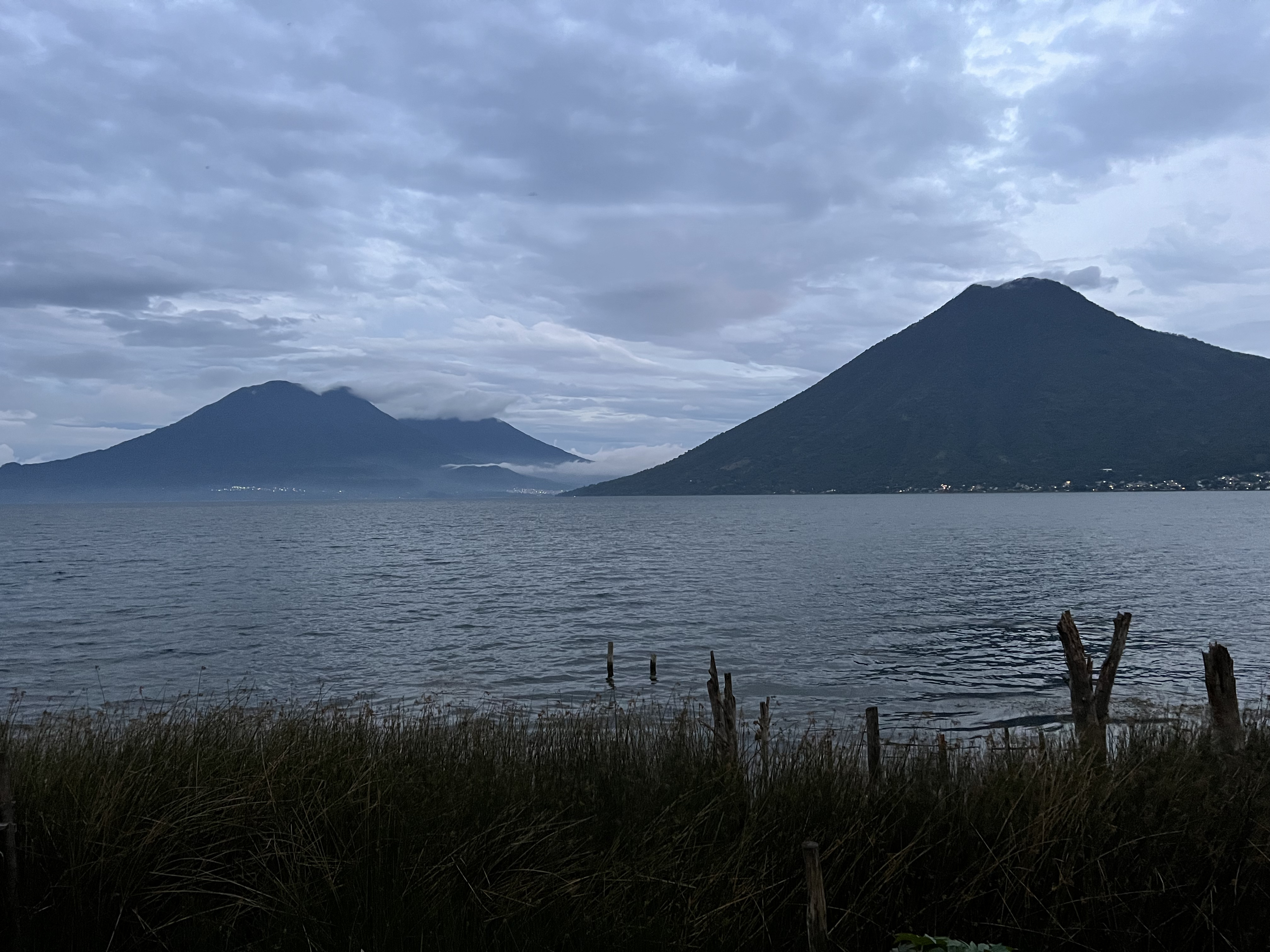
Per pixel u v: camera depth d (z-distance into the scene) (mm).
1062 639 7383
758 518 143250
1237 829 4812
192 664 22859
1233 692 6656
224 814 5141
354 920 4418
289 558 62250
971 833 4945
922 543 71625
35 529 116750
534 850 5004
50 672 21641
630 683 19891
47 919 4496
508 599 36781
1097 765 5863
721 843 5184
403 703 16547
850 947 4383
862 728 13789
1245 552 58594
